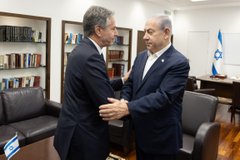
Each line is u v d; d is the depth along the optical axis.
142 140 1.57
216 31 7.89
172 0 7.29
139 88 1.56
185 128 2.60
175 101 1.52
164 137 1.53
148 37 1.47
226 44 7.75
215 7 7.81
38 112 3.49
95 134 1.34
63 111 1.37
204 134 1.84
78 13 5.00
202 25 8.15
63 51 4.75
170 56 1.49
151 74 1.50
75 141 1.30
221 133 4.16
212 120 2.42
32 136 2.84
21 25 4.29
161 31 1.45
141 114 1.35
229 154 3.29
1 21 4.02
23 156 1.94
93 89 1.24
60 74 4.79
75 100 1.31
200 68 8.34
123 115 1.32
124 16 6.34
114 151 3.19
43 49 4.53
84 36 1.35
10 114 3.18
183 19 8.52
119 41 6.54
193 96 2.60
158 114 1.51
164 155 1.57
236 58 7.61
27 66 4.28
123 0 6.23
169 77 1.42
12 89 3.37
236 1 7.14
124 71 6.76
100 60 1.28
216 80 5.69
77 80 1.27
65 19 4.75
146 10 7.16
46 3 4.34
